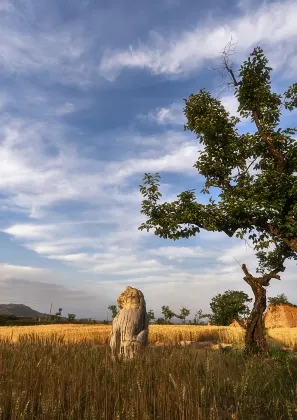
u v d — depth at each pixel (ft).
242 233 54.29
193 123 64.13
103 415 12.71
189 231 58.08
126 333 32.37
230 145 58.49
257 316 51.08
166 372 16.60
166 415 13.34
